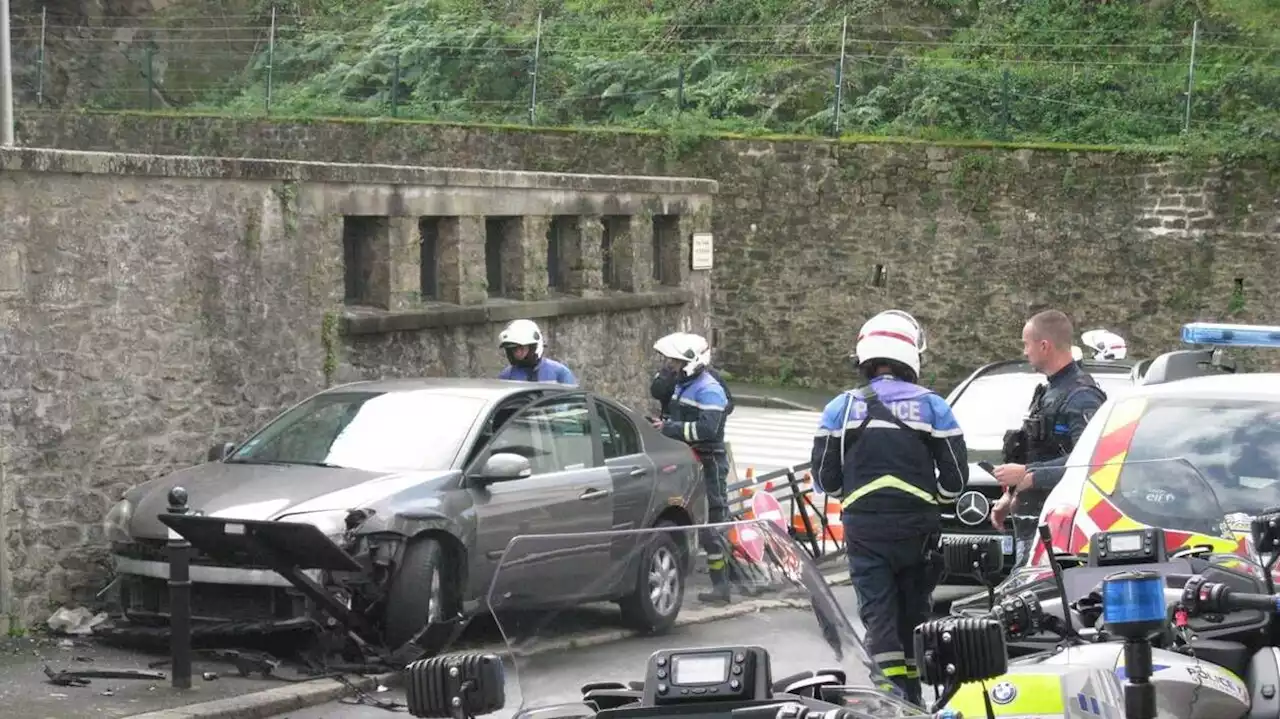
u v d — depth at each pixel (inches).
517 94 1534.2
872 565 339.6
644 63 1496.1
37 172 503.5
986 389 636.1
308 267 616.4
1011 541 424.2
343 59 1643.7
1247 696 265.1
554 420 502.6
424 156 1425.9
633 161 1359.5
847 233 1304.1
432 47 1576.0
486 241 765.3
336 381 633.0
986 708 229.3
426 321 680.4
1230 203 1192.2
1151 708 210.7
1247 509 325.7
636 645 204.8
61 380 512.7
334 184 628.7
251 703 400.2
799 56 1437.0
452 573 453.4
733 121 1378.0
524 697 200.2
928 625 217.8
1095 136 1280.8
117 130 1519.4
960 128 1326.3
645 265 872.9
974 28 1432.1
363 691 422.3
